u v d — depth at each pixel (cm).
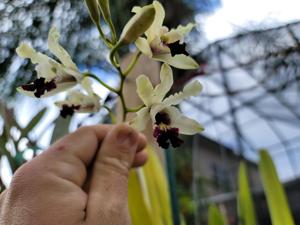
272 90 78
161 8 15
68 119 24
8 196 14
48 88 15
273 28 61
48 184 14
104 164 15
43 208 13
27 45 15
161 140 15
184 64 15
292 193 88
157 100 15
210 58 68
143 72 26
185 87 15
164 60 15
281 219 24
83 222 14
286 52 61
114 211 14
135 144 16
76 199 14
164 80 15
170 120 15
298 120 95
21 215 13
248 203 26
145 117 15
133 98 26
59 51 15
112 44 15
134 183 21
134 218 21
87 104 16
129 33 14
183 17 54
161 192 24
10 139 23
